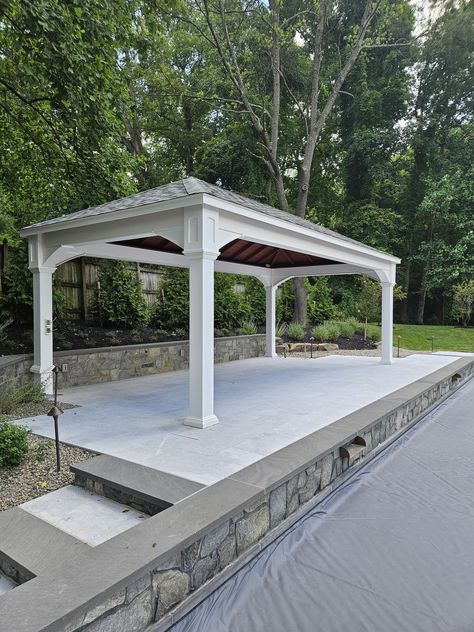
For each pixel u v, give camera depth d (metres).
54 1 4.96
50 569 2.09
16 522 2.60
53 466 3.44
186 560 2.17
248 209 4.76
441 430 5.69
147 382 7.45
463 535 3.00
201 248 4.22
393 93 19.05
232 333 11.41
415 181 20.72
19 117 7.23
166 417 4.89
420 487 3.83
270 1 13.11
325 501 3.53
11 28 5.41
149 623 1.97
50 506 2.83
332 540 2.92
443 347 14.91
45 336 6.19
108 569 1.87
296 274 10.64
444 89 19.41
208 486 2.79
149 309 10.10
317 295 16.25
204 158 17.05
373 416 4.71
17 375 5.97
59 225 5.56
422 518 3.24
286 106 17.86
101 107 6.22
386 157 20.42
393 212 20.22
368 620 2.13
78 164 7.48
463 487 3.83
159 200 4.42
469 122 19.45
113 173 7.61
